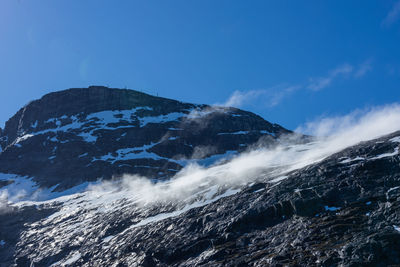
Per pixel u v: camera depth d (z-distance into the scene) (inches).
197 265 2444.6
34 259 3809.1
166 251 2736.2
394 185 2409.0
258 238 2490.2
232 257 2367.1
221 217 2908.5
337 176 2753.4
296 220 2487.7
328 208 2472.9
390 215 2144.4
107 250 3287.4
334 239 2139.5
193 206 3444.9
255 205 2807.6
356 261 1873.8
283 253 2188.7
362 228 2139.5
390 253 1868.8
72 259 3476.9
